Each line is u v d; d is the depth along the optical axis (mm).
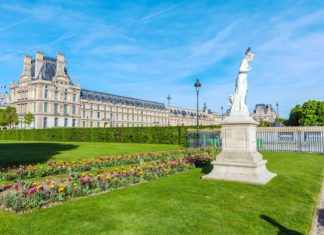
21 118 113875
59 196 9125
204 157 20234
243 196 9555
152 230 6555
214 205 8500
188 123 197625
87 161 18078
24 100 113562
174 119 184250
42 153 26078
